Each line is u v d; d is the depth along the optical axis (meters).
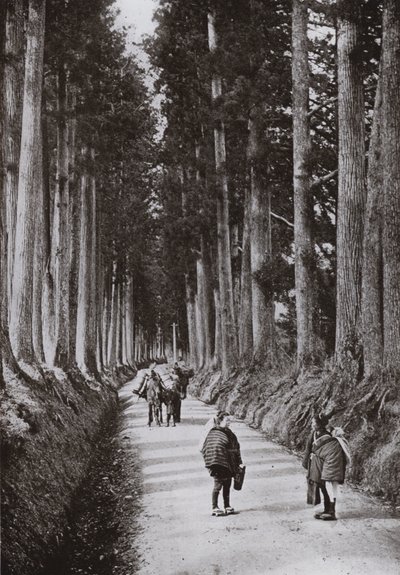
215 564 7.70
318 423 9.63
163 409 26.78
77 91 26.34
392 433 11.64
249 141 24.41
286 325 34.25
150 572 7.67
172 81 31.64
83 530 9.80
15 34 17.30
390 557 7.57
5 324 14.19
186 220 36.59
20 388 13.37
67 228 23.73
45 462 10.87
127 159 38.16
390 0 13.30
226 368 29.94
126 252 44.19
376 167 14.52
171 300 61.22
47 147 23.00
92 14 21.22
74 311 25.69
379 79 14.60
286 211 31.59
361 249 15.48
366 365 14.16
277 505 10.16
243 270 28.83
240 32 22.78
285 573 7.21
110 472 13.98
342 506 9.95
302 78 19.59
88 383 27.05
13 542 7.56
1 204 11.77
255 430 18.80
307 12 19.69
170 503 10.79
